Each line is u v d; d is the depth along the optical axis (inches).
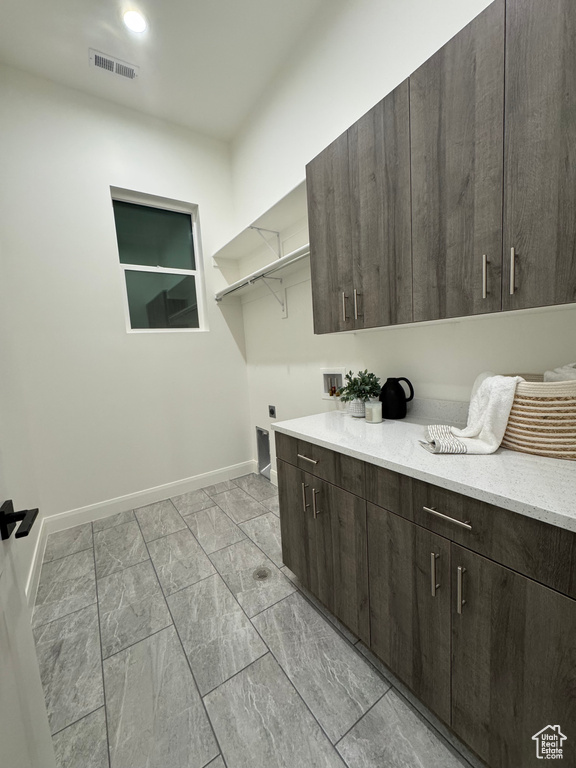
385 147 47.5
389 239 48.8
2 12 68.5
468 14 49.3
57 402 90.1
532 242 33.8
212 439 119.6
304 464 57.3
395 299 49.0
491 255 37.3
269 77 91.4
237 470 126.0
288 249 93.7
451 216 40.7
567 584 26.4
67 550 81.2
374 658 49.8
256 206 106.3
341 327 58.9
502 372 50.8
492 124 35.6
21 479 72.2
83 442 94.6
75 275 91.5
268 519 93.6
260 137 100.5
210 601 62.7
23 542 66.1
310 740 39.1
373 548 45.1
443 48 39.0
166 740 39.9
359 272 54.2
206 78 90.4
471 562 33.2
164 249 111.2
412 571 39.8
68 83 88.0
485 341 52.6
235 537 84.7
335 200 57.1
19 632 29.0
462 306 40.8
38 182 85.5
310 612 59.2
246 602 62.1
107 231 96.0
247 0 70.8
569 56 29.4
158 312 110.4
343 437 52.3
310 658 50.1
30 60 80.5
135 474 103.8
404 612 41.5
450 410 58.2
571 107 29.8
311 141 81.7
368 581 46.6
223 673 48.2
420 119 42.6
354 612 49.9
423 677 39.9
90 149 92.6
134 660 50.9
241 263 120.3
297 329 96.5
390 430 55.7
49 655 52.4
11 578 28.8
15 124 82.1
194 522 93.1
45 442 88.7
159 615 59.9
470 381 55.4
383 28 61.7
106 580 69.8
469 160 38.1
